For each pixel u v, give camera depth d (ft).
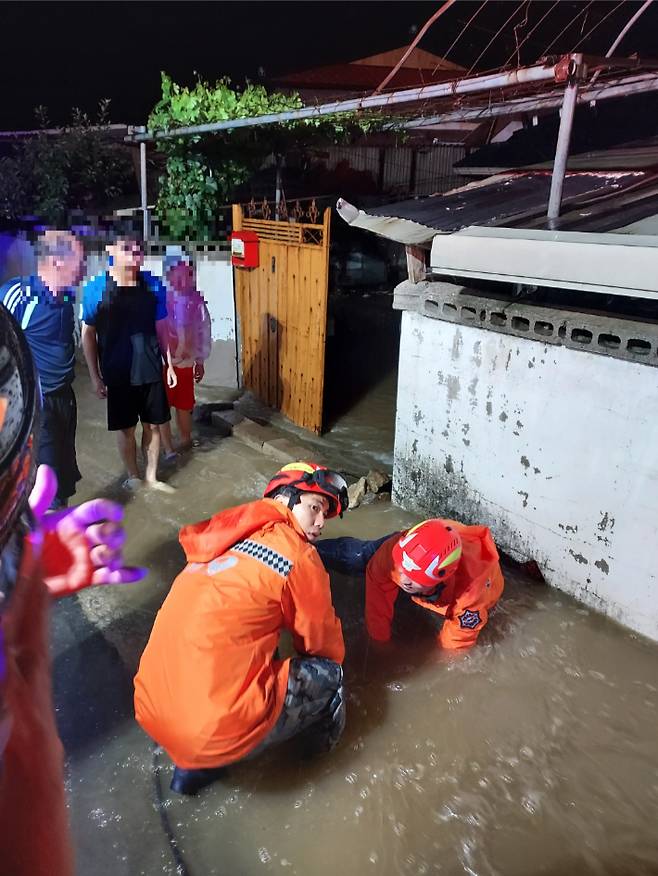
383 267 42.70
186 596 7.97
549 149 20.31
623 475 10.85
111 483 16.40
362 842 7.91
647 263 8.70
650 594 10.94
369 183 44.96
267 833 7.99
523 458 12.37
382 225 13.34
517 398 12.15
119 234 15.47
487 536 10.80
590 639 11.28
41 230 12.10
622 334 10.24
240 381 23.65
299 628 8.50
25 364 1.48
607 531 11.31
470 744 9.30
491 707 9.91
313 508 8.72
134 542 13.79
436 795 8.55
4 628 1.39
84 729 9.27
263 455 18.33
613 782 8.79
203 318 17.72
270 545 8.20
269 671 8.02
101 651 10.71
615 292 9.11
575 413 11.28
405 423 14.75
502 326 11.98
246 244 20.61
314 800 8.42
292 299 19.70
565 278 9.59
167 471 17.10
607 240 9.39
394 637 11.31
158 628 8.07
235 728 7.54
